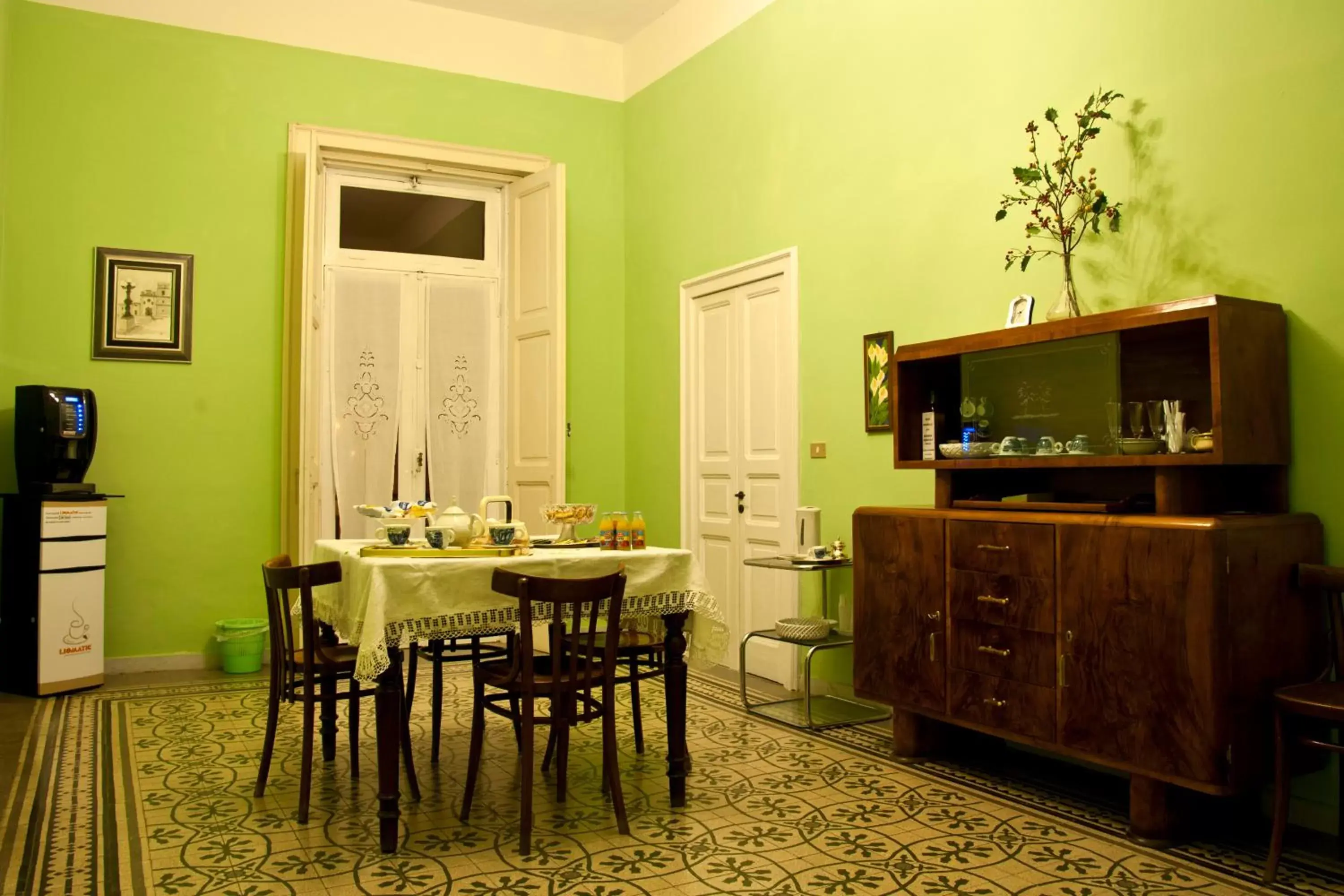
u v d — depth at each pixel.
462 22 6.67
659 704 4.92
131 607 5.70
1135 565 3.04
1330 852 2.92
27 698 5.00
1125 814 3.28
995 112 4.19
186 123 5.91
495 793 3.54
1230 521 2.89
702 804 3.39
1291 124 3.15
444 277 6.81
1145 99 3.58
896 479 4.63
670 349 6.50
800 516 4.81
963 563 3.63
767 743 4.18
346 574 3.41
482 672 3.31
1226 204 3.33
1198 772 2.85
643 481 6.79
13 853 2.92
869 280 4.84
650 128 6.80
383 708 2.98
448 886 2.69
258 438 6.03
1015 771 3.78
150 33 5.83
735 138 5.89
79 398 5.21
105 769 3.78
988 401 3.86
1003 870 2.80
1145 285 3.57
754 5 5.75
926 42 4.55
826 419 5.09
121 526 5.69
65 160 5.62
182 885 2.69
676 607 3.44
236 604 5.94
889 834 3.09
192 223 5.91
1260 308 3.08
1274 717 2.95
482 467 6.87
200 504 5.88
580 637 3.85
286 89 6.16
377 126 6.39
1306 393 3.12
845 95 5.03
